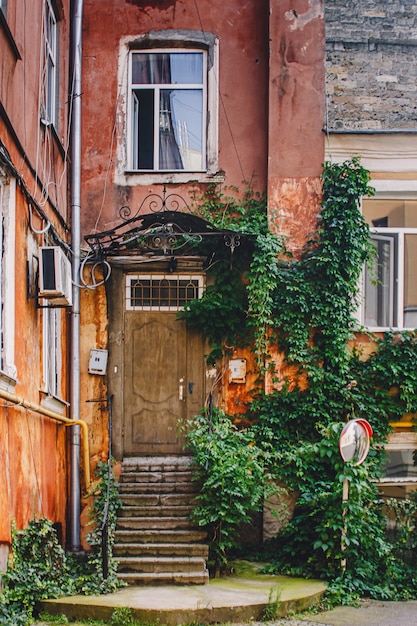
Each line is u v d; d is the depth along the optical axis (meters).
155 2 12.53
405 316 12.21
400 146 12.14
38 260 9.31
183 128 12.53
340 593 9.58
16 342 8.32
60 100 11.50
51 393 10.21
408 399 11.64
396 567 10.50
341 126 12.25
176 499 11.03
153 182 12.24
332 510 10.20
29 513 8.77
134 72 12.55
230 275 11.89
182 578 9.57
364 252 11.81
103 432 11.76
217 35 12.52
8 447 7.88
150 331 12.07
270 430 11.43
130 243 11.78
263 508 11.34
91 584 9.09
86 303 11.98
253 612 8.52
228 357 11.91
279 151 12.03
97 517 10.66
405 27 12.50
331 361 11.59
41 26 9.93
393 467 11.90
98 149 12.29
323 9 12.26
